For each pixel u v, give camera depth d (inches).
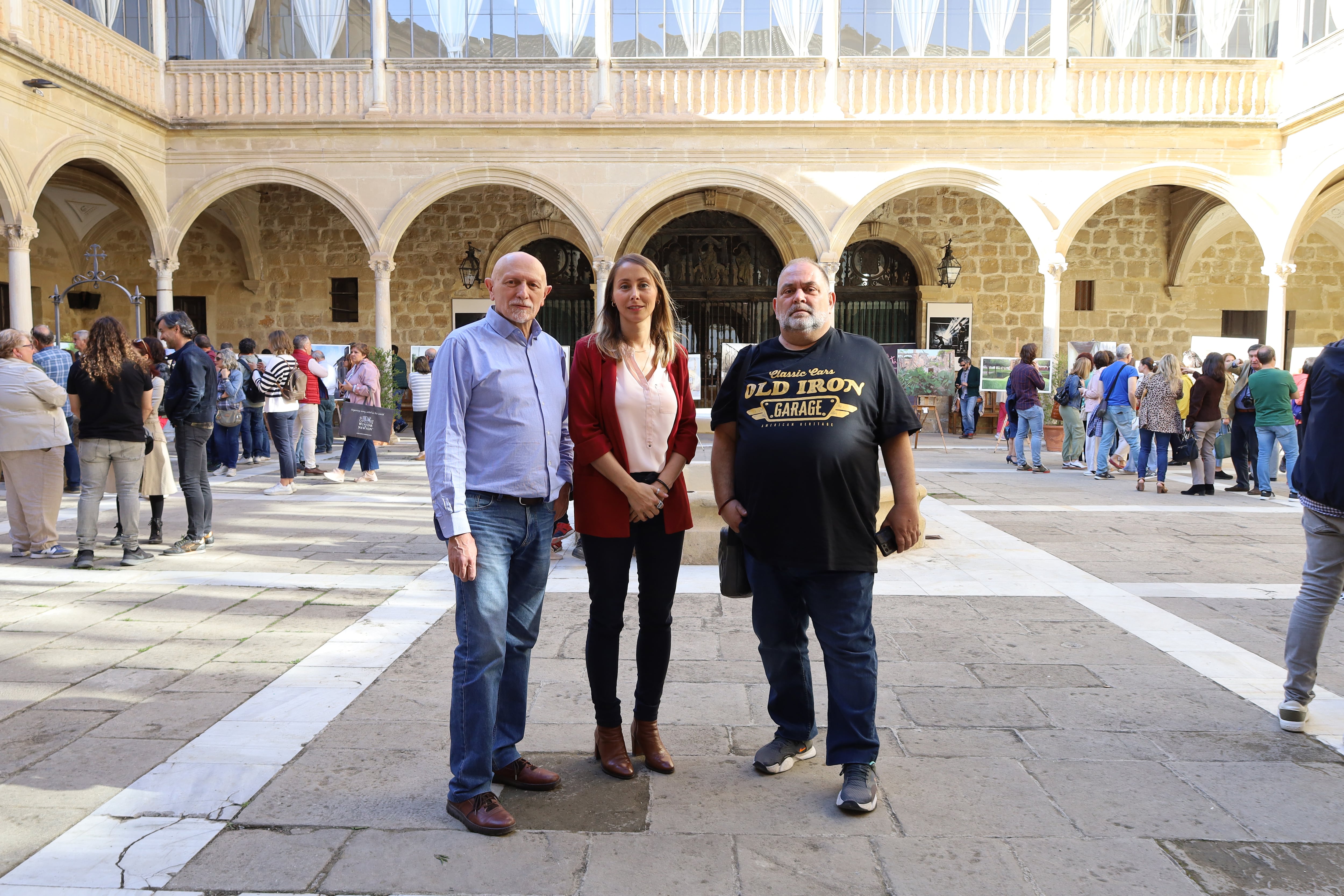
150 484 274.2
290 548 274.8
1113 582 233.5
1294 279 741.3
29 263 494.6
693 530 257.1
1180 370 421.1
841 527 114.3
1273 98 593.3
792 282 117.9
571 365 123.0
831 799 114.6
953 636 185.0
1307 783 119.3
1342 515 131.0
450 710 126.6
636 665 151.4
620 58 604.4
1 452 249.8
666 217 727.7
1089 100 601.9
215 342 757.9
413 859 99.0
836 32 602.2
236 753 125.6
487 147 608.7
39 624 189.5
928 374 703.1
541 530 115.6
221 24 623.8
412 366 679.7
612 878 95.8
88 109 532.1
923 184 605.9
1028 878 96.3
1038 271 746.2
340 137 608.7
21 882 93.4
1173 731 136.4
